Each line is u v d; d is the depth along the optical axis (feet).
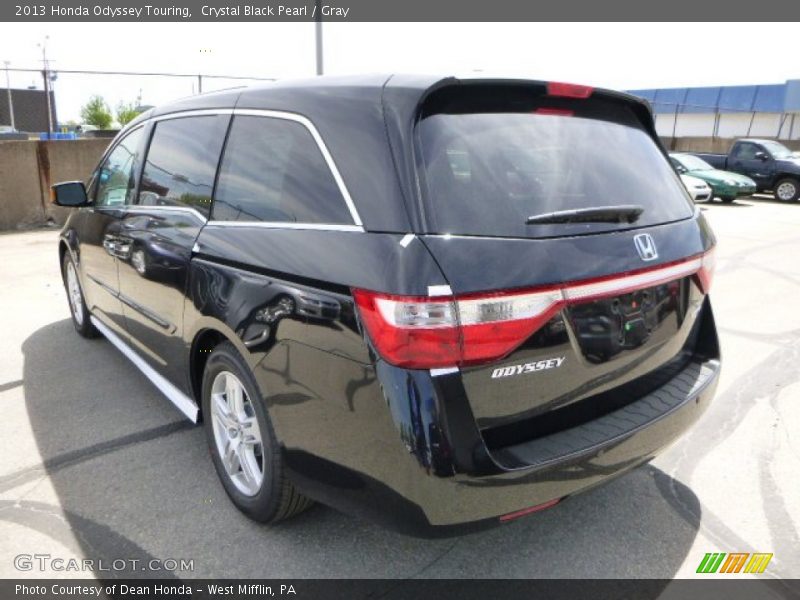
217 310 8.26
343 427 6.64
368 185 6.64
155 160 11.19
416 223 6.22
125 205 12.12
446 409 6.00
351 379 6.43
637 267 7.14
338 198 6.95
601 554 8.27
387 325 6.03
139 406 12.55
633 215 7.51
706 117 118.32
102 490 9.61
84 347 15.88
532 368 6.48
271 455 7.81
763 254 30.09
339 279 6.52
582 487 6.89
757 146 60.44
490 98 7.28
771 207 54.13
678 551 8.36
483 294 6.00
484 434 6.39
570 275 6.50
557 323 6.53
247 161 8.58
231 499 9.11
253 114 8.66
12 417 12.01
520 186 6.82
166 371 10.78
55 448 10.87
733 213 49.24
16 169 33.27
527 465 6.35
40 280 22.84
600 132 8.15
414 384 5.99
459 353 5.99
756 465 10.52
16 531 8.59
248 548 8.30
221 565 7.98
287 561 8.06
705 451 10.98
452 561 8.11
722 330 17.99
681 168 57.47
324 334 6.66
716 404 12.89
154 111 11.87
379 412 6.20
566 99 8.02
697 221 8.69
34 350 15.64
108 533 8.58
